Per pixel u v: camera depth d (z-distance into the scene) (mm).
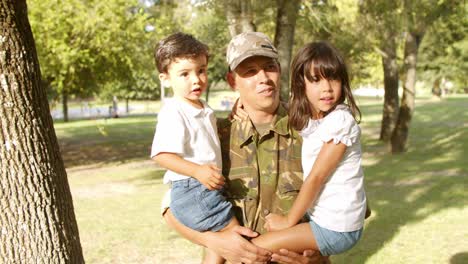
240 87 2504
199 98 2521
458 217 7941
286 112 2613
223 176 2535
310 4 11211
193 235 2438
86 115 45469
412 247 6594
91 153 19109
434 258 6156
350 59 15609
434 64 44594
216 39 13383
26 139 3445
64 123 36281
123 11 15555
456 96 57094
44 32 14156
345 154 2332
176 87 2439
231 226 2414
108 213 9000
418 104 42719
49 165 3561
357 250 6566
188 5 13023
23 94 3434
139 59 17000
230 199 2561
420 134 21062
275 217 2406
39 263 3506
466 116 29281
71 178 13484
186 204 2371
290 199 2520
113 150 19797
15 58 3395
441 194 9664
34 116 3488
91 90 17594
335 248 2340
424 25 13039
